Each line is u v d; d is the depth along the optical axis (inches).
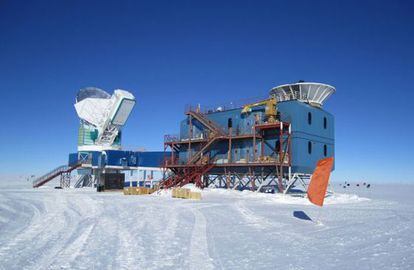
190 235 637.3
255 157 1852.9
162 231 676.1
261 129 1894.7
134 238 602.5
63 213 973.8
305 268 424.8
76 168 2586.1
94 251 501.7
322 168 842.2
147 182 2637.8
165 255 481.1
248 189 2021.4
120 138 2726.4
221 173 2033.7
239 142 1982.0
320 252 513.0
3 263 436.1
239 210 1072.2
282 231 700.0
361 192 2812.5
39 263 436.1
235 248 532.1
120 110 2593.5
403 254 503.8
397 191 3075.8
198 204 1246.9
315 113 1958.7
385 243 586.6
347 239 620.4
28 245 542.0
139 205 1196.5
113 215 925.2
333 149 2094.0
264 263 445.4
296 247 546.6
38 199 1443.2
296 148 1788.9
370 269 422.9
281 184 1744.6
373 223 834.2
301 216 955.3
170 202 1327.5
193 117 2201.0
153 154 2588.6
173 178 2075.5
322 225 791.7
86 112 2716.5
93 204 1235.2
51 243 556.7
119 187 2240.4
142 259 458.0
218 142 2078.0
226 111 2076.8
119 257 467.5
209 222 809.5
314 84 1996.8
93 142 2716.5
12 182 3914.9
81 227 722.8
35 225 753.6
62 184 2561.5
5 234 641.0
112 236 620.4
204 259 461.4
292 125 1818.4
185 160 2230.6
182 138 2255.2
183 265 430.6
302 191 2130.9
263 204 1305.4
